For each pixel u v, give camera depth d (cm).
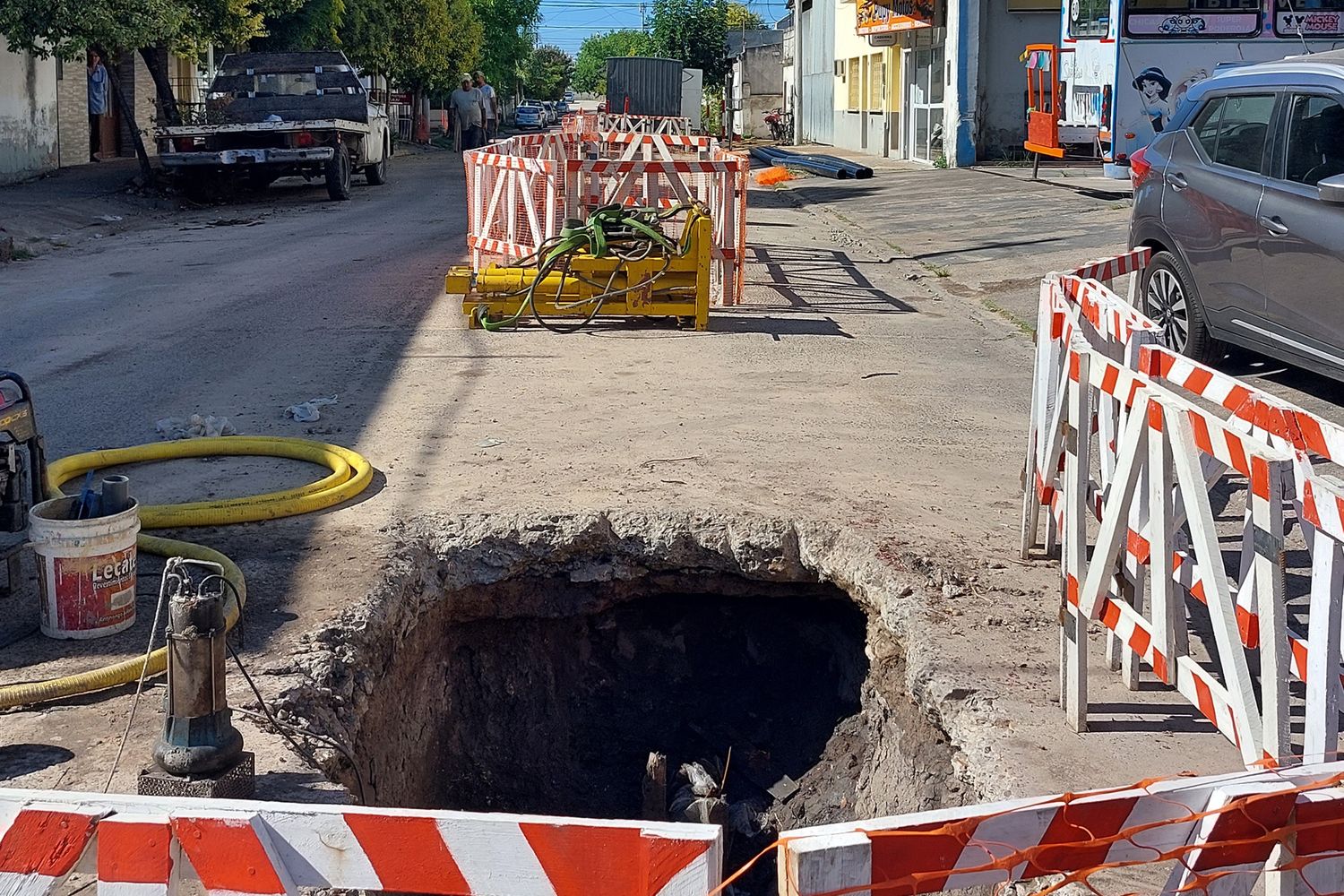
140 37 1942
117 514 438
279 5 2572
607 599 573
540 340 956
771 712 600
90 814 211
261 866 209
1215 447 317
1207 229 790
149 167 2153
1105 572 363
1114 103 1670
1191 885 211
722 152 1405
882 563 514
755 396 791
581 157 1648
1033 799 212
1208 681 336
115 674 399
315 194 2283
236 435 691
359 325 1010
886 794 480
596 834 203
